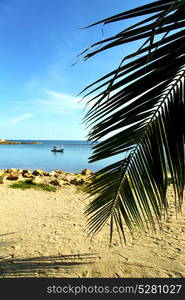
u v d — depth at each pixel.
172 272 3.01
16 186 9.23
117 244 3.91
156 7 0.72
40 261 3.30
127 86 0.89
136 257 3.43
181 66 0.85
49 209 6.27
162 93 0.96
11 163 30.28
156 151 1.10
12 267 3.13
